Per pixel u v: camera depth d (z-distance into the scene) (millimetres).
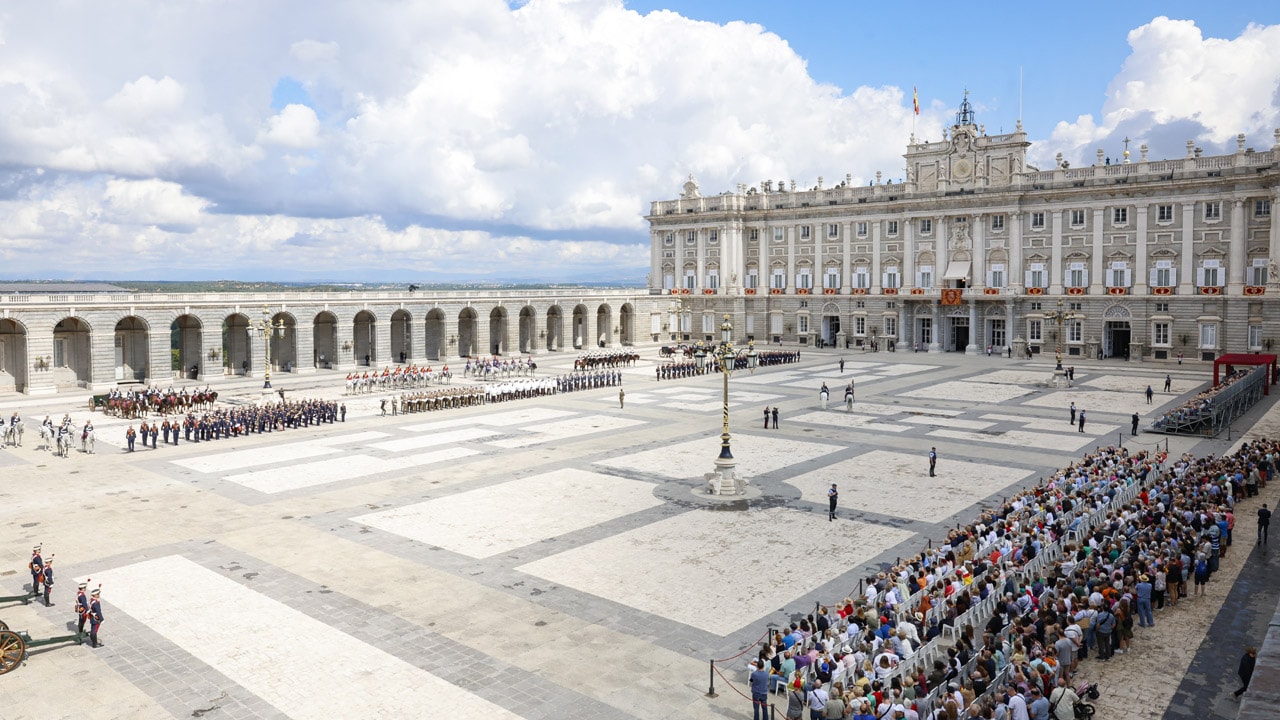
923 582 28328
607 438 58656
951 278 116625
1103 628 24484
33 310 79938
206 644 25969
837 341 130250
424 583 30969
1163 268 100875
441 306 114188
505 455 53031
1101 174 104438
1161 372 92688
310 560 33469
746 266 139875
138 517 39500
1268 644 10586
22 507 41250
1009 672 21922
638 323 142125
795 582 30969
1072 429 60250
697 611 28391
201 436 59062
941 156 118250
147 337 88562
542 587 30578
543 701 22469
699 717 21703
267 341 80875
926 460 50906
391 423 65625
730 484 42969
